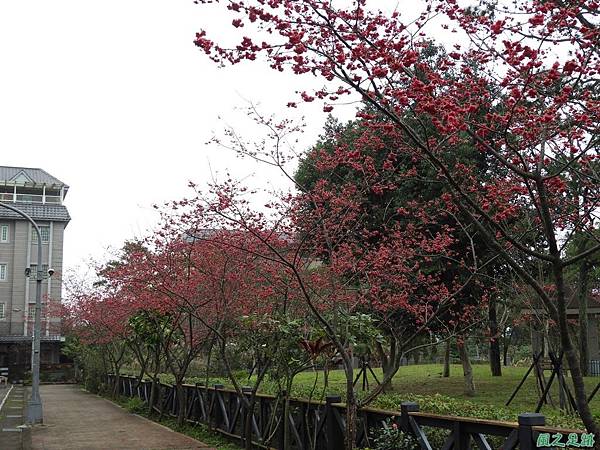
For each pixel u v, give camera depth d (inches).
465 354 592.4
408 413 237.0
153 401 629.9
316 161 327.3
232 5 177.6
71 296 1057.5
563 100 181.3
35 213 1610.5
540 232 326.0
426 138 178.9
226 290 407.5
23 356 1533.0
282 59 182.7
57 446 432.1
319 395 349.1
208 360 495.2
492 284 440.8
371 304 325.1
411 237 333.7
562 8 186.4
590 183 237.9
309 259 340.8
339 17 182.7
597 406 468.8
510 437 187.3
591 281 784.3
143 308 546.0
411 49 186.7
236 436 408.5
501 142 201.6
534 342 558.6
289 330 326.0
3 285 1571.1
